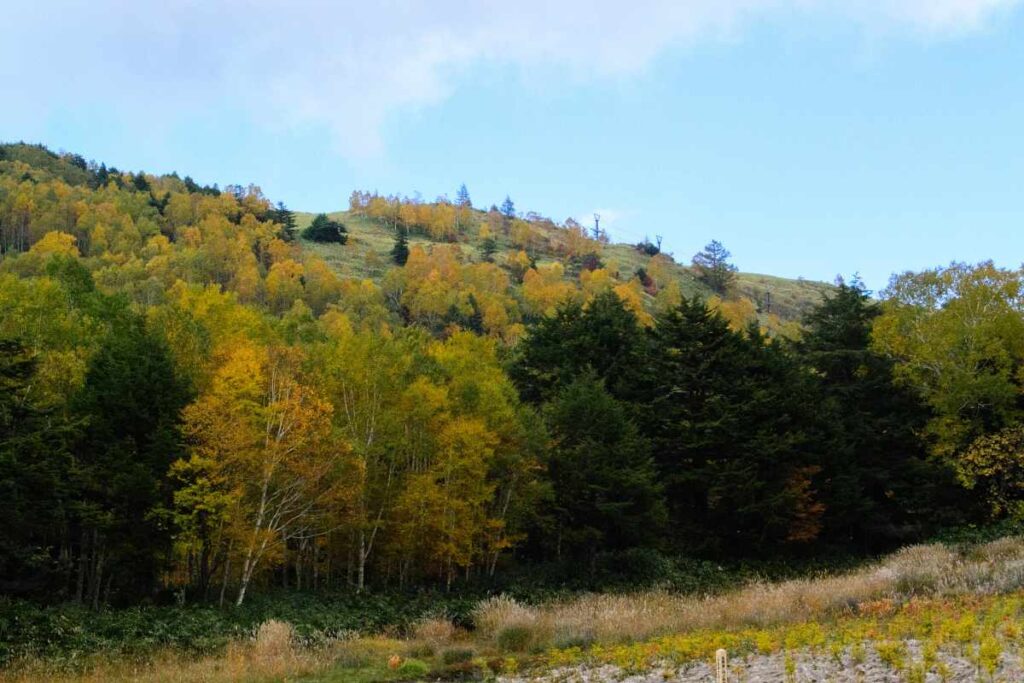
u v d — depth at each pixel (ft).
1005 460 122.83
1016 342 128.88
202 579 96.02
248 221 547.90
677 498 133.49
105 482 86.28
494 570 122.72
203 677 58.95
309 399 98.02
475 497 111.14
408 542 111.75
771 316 555.28
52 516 79.51
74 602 80.79
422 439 114.32
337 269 519.19
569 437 120.26
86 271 130.93
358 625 84.12
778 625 64.23
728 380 135.85
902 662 40.01
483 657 65.31
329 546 119.85
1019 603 57.62
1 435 75.36
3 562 79.61
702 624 68.69
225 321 121.80
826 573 111.65
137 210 494.18
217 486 90.79
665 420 131.85
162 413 92.12
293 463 94.58
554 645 67.92
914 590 71.36
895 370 134.31
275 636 69.36
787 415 129.49
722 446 129.39
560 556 126.52
